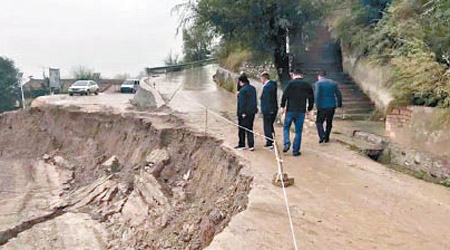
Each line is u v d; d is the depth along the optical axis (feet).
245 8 48.42
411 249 14.05
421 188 21.18
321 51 55.26
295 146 27.86
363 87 43.96
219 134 36.94
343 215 17.17
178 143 40.50
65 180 51.24
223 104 55.57
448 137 24.39
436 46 28.02
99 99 87.51
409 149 26.66
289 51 53.06
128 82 119.96
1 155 67.36
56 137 67.87
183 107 53.98
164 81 87.97
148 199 34.88
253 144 29.81
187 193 33.12
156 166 38.68
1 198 44.55
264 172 23.89
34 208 40.81
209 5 49.67
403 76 29.78
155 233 28.09
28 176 54.80
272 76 53.62
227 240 14.56
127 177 42.34
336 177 22.93
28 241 31.73
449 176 22.62
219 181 29.53
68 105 72.69
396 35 34.94
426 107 26.89
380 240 14.74
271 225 15.99
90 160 55.42
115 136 56.29
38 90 202.59
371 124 36.68
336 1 51.47
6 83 195.83
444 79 25.68
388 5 42.60
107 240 31.30
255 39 51.13
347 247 14.10
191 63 121.70
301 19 49.37
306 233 15.25
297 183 21.74
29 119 75.46
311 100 28.04
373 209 17.94
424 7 32.27
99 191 42.04
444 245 14.38
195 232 23.58
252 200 18.97
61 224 35.01
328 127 31.81
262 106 30.04
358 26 46.98
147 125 47.91
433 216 17.15
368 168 24.90
